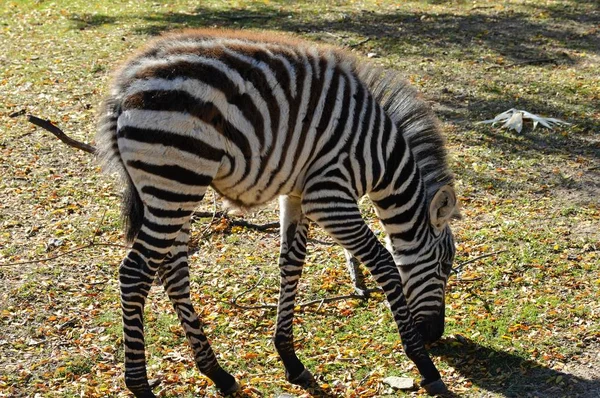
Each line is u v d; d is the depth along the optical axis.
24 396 4.78
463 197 7.64
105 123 4.34
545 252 6.51
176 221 4.27
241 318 5.78
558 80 10.59
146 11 14.76
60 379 4.96
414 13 14.23
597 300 5.73
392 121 4.86
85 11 14.87
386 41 12.55
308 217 4.72
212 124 4.19
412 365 5.11
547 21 13.42
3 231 6.98
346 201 4.61
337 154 4.58
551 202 7.50
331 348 5.36
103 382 4.95
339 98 4.57
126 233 4.43
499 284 6.07
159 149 4.13
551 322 5.49
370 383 4.93
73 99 10.30
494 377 4.92
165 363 5.18
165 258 4.68
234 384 4.87
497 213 7.30
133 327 4.30
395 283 4.74
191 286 6.21
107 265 6.47
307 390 4.90
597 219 7.10
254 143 4.36
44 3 15.56
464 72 11.01
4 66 11.64
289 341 5.00
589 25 13.12
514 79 10.70
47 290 6.02
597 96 10.00
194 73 4.17
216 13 14.52
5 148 8.75
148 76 4.15
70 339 5.43
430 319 5.18
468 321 5.59
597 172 8.09
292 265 5.01
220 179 4.46
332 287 6.17
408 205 4.96
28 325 5.56
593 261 6.33
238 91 4.27
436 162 5.11
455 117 9.52
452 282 6.14
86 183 8.02
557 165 8.28
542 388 4.77
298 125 4.46
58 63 11.77
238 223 7.27
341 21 13.79
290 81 4.42
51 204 7.54
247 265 6.57
